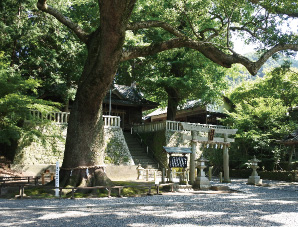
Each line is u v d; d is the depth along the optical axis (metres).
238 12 16.61
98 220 6.74
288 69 16.34
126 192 11.71
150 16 21.17
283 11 13.55
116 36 9.22
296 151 24.17
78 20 20.59
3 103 12.48
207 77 23.69
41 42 19.67
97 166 11.84
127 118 30.17
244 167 24.92
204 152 24.88
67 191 11.00
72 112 11.80
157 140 23.52
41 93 19.83
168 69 24.66
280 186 16.67
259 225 6.36
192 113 31.03
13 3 16.23
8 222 6.47
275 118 23.36
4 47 17.98
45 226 6.08
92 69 10.54
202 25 19.34
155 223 6.43
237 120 23.94
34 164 17.58
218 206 9.21
